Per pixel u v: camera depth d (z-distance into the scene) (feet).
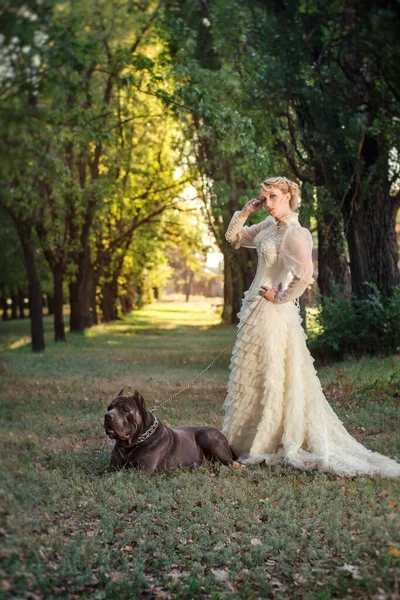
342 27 36.45
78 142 45.80
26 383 41.91
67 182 57.47
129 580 13.61
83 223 92.17
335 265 60.64
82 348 79.92
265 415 22.49
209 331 115.03
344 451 22.54
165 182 109.40
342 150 50.31
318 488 19.21
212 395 39.86
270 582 13.70
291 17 45.83
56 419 29.84
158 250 157.69
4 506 15.15
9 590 12.26
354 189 51.57
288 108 51.75
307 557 14.74
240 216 23.88
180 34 53.98
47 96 17.19
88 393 40.34
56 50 17.33
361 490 18.92
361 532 15.89
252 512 17.42
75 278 103.19
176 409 33.63
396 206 52.95
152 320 154.71
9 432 22.74
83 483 19.58
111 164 89.92
